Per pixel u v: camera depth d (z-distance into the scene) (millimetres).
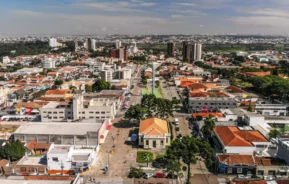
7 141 149250
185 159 114000
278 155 132500
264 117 180500
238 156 124812
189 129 180375
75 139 150250
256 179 109625
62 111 191000
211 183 114875
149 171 125750
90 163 128500
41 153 146375
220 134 151125
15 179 100500
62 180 99500
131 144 156750
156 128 157375
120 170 127188
